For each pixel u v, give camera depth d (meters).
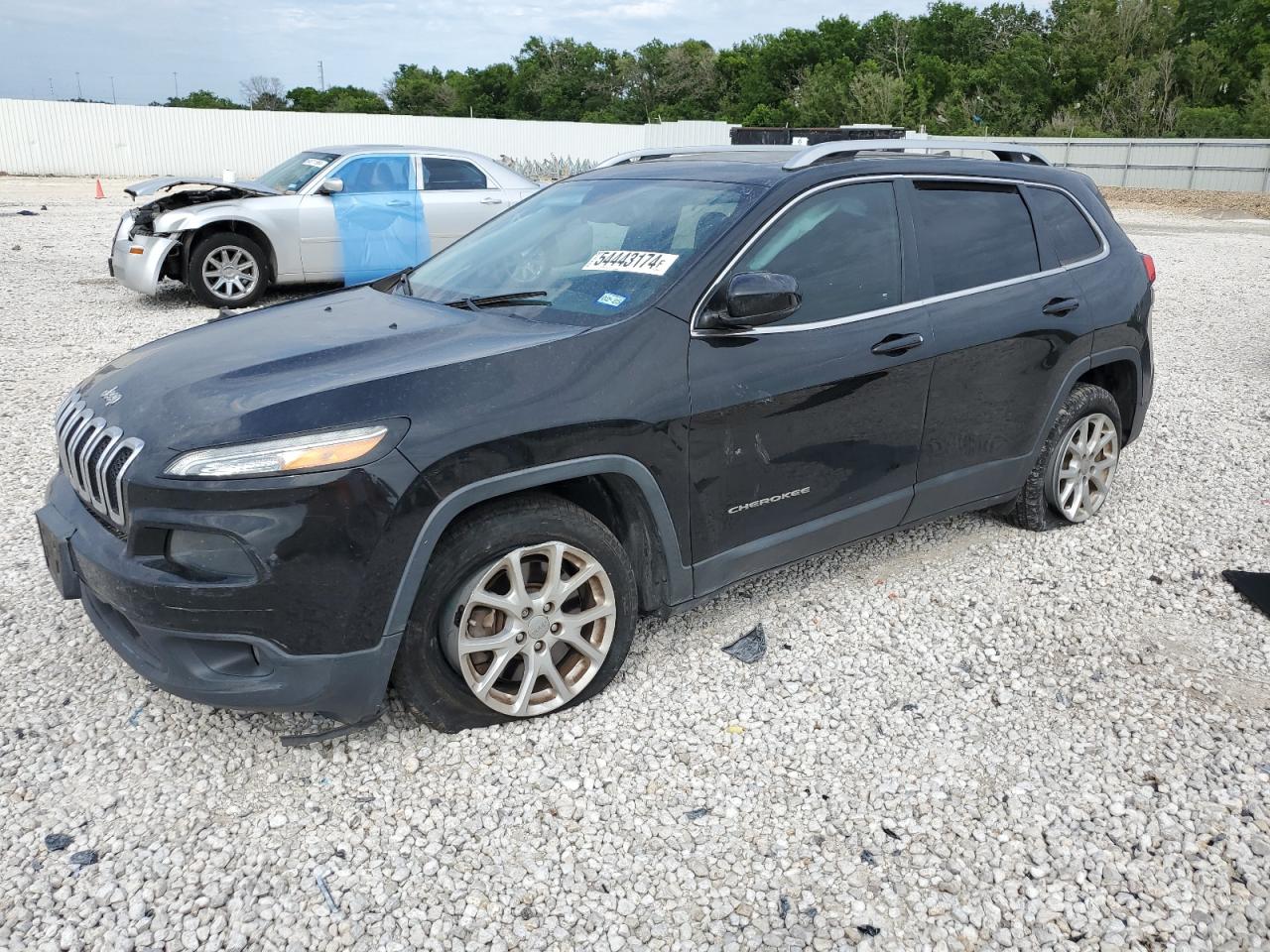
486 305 3.55
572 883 2.61
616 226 3.77
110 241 15.24
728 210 3.54
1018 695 3.48
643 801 2.91
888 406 3.79
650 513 3.26
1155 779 3.03
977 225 4.20
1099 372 5.00
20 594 4.07
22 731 3.17
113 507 2.84
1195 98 59.28
